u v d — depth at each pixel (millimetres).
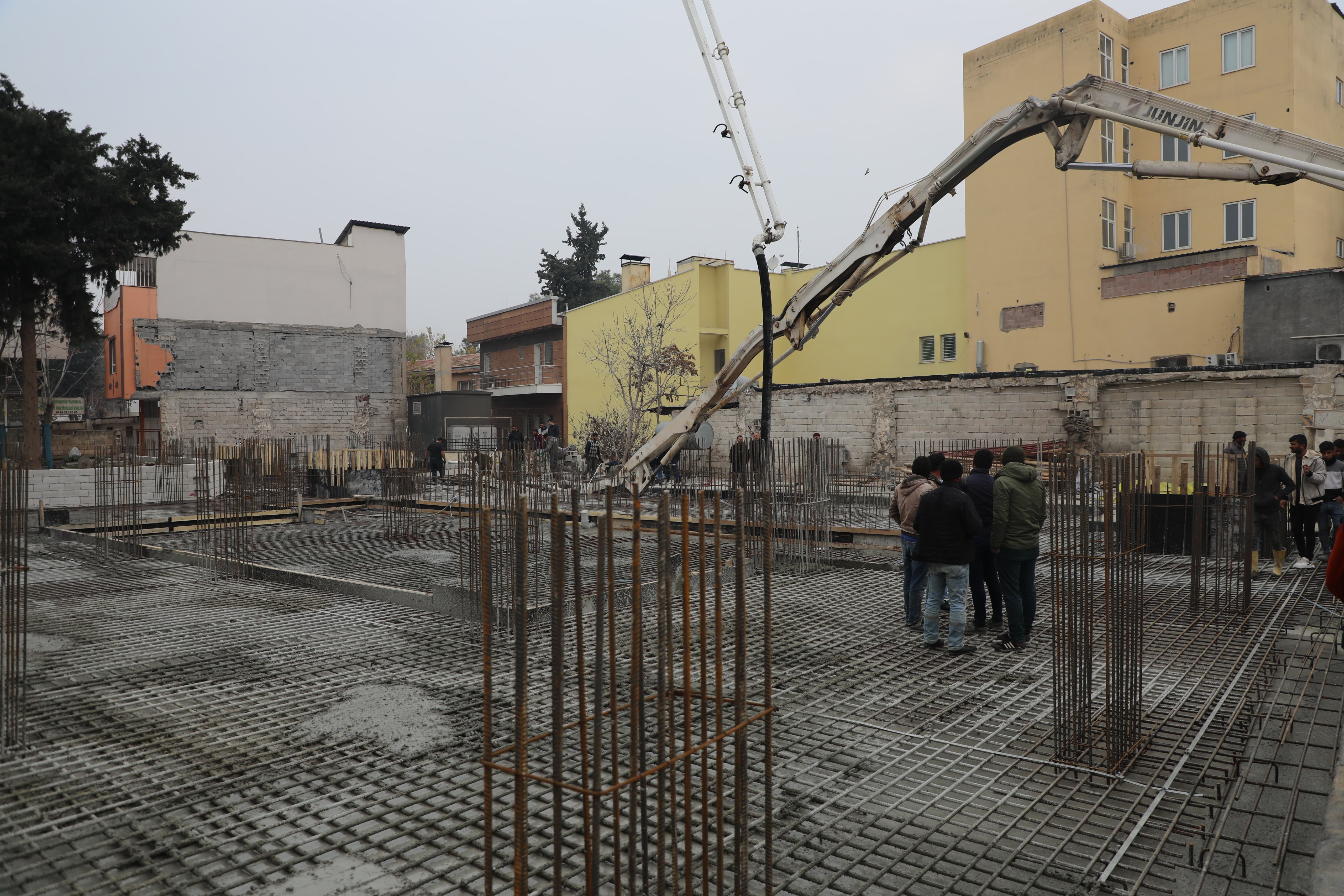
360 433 35906
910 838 3574
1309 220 23953
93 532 13664
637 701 2404
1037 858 3400
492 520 7668
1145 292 23031
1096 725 4852
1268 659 6016
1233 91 24219
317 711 5199
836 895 3125
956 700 5391
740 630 2572
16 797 4027
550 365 38719
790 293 32781
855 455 23828
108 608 8289
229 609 8234
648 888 2893
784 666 6109
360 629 7352
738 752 2586
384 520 15109
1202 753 4418
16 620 4762
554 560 2205
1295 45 23219
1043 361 25188
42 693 5590
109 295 22734
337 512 18328
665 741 2701
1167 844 3502
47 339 34594
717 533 2627
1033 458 18219
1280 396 16891
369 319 36625
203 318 33406
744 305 32344
